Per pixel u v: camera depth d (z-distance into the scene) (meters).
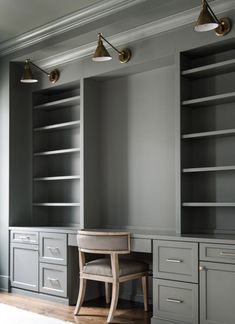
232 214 3.52
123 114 4.39
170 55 3.73
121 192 4.36
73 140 4.88
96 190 4.50
